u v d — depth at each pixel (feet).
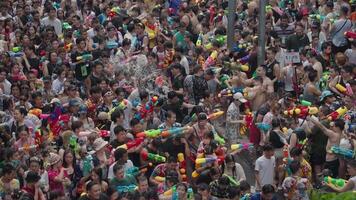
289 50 131.64
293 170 98.84
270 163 101.81
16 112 111.45
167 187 96.58
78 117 110.83
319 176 101.45
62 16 158.81
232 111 112.68
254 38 137.49
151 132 104.37
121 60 132.05
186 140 104.63
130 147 102.83
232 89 118.62
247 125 111.55
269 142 103.19
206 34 147.13
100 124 112.78
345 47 134.82
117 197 93.25
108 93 116.47
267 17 147.13
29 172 95.30
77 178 100.22
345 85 119.34
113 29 144.46
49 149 101.81
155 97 114.93
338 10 145.28
